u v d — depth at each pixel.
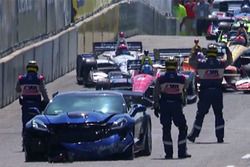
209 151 60.19
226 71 107.00
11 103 99.62
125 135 55.88
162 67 98.62
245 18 177.38
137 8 176.25
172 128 78.38
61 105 58.91
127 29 170.62
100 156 55.72
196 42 102.56
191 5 195.62
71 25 134.62
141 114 59.50
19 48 107.12
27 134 56.41
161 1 194.12
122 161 54.59
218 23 177.12
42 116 57.28
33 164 54.28
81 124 55.81
